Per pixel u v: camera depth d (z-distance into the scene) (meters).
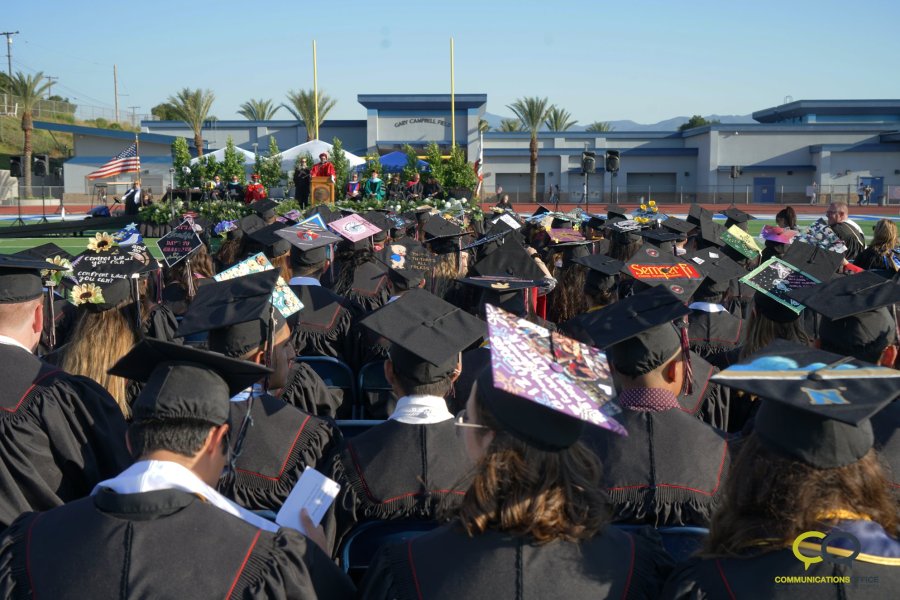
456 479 2.83
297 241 6.11
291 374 4.02
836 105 67.81
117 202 32.19
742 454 1.79
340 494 2.85
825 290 3.49
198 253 6.81
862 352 3.35
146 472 1.88
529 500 1.77
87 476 3.10
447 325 3.20
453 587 1.78
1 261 3.15
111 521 1.83
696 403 3.98
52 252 6.32
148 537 1.81
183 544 1.81
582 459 1.93
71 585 1.76
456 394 4.36
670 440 2.75
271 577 1.84
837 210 10.69
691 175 61.97
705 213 10.73
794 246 6.50
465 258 9.56
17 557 1.83
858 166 57.94
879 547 1.64
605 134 62.41
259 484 3.09
